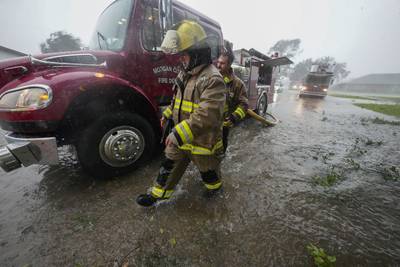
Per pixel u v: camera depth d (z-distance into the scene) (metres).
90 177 2.34
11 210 1.79
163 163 1.67
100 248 1.42
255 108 5.88
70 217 1.71
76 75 1.85
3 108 1.71
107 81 2.02
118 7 2.56
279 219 1.72
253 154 3.17
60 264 1.31
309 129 4.99
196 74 1.39
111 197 1.98
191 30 1.29
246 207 1.86
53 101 1.70
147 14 2.47
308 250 1.41
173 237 1.51
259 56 6.17
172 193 1.99
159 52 2.60
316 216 1.78
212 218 1.70
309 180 2.41
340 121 6.23
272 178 2.43
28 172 2.46
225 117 2.02
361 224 1.71
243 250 1.41
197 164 1.67
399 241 1.54
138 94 2.35
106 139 2.08
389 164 2.97
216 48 3.65
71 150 3.14
